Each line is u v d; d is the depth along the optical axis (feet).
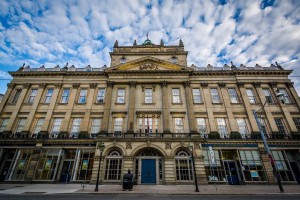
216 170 66.54
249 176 65.21
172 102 79.36
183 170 63.77
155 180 62.80
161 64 87.76
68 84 86.58
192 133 69.46
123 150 65.16
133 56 93.61
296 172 67.21
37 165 67.56
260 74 85.76
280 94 56.03
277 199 36.04
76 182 65.36
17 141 71.05
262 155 67.56
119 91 83.41
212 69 90.43
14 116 77.92
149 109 77.46
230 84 85.25
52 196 37.55
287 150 70.03
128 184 49.01
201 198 37.19
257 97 81.35
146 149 67.21
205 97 81.51
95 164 63.98
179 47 96.12
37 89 85.66
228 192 44.60
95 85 85.05
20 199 33.40
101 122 77.00
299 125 75.15
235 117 77.46
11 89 84.84
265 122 75.97
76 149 70.90
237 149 69.00
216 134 72.08
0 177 67.51
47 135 73.46
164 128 71.56
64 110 79.71
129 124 72.02
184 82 82.69
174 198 36.94
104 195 40.83
